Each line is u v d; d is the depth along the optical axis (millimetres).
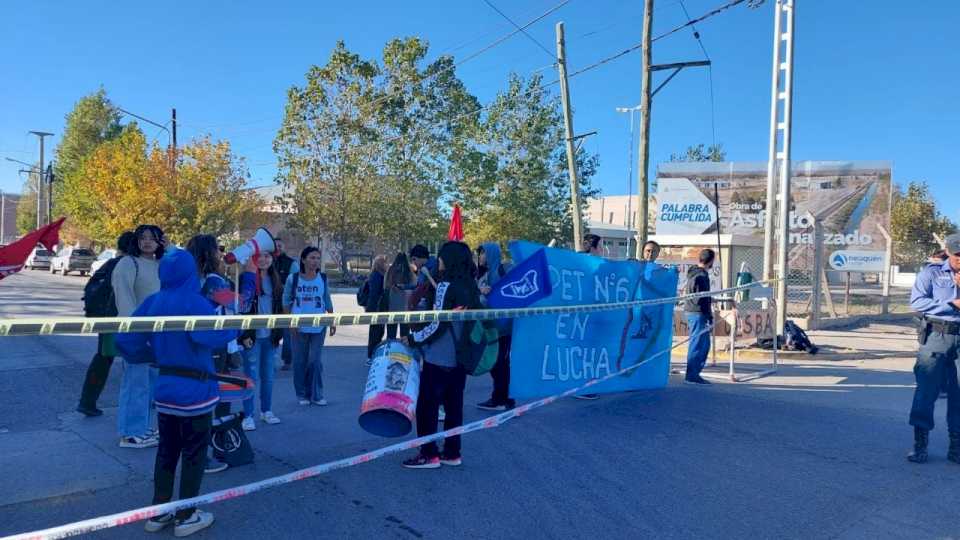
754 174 23891
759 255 17516
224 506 4637
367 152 37062
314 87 36562
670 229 24875
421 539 4223
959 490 5246
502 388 7645
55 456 5641
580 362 7574
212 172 35031
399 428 5043
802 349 12164
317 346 7539
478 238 35000
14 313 16156
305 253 7371
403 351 5129
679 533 4387
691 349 9156
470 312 4898
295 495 4867
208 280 5551
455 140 36656
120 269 6000
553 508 4754
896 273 37312
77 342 11938
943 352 5754
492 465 5641
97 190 35656
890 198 21359
